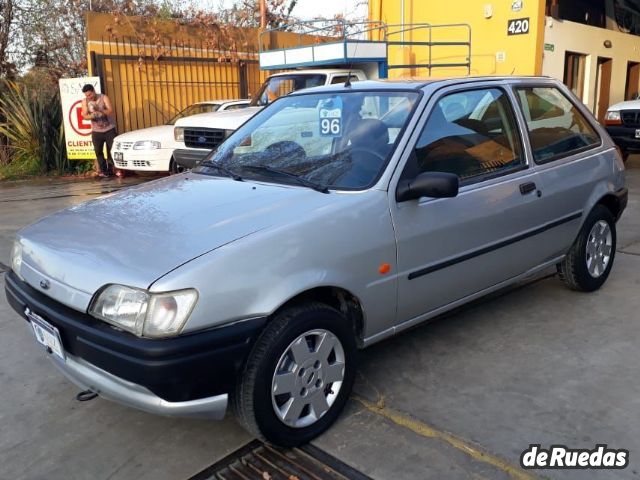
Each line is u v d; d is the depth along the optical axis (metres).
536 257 4.25
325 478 2.76
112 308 2.57
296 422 2.94
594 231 4.79
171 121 12.11
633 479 2.69
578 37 12.84
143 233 2.85
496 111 3.99
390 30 13.69
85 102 11.90
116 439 3.11
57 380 3.72
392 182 3.24
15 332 4.39
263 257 2.70
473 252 3.69
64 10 15.60
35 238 3.11
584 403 3.30
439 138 3.56
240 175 3.62
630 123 10.91
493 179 3.80
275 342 2.75
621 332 4.17
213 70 14.81
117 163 11.12
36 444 3.09
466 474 2.74
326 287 3.03
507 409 3.26
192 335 2.51
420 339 4.14
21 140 12.62
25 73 15.44
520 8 11.58
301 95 4.20
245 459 2.92
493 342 4.07
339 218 2.99
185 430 3.17
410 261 3.33
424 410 3.27
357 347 3.28
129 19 13.45
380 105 3.66
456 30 12.64
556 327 4.28
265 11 16.66
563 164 4.36
